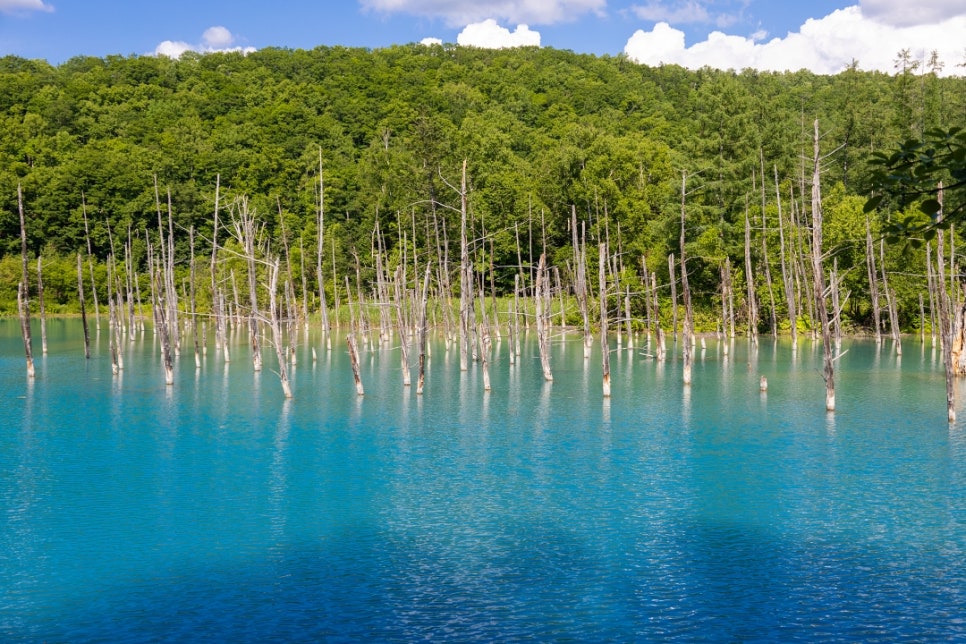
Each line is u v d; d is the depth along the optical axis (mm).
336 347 80812
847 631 19078
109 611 20266
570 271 93562
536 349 78812
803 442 36906
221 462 33781
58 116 152625
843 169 105062
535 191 107438
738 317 91250
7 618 19875
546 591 21312
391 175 112688
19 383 54844
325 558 23578
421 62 194875
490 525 26234
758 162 92938
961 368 56469
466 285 62656
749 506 27922
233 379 57344
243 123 150000
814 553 23766
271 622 19672
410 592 21281
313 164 130125
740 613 20000
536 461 33906
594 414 43875
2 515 27094
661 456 34625
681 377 58031
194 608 20422
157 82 178875
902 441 36906
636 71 193625
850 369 61688
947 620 19562
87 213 127500
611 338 89688
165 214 120938
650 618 19797
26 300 56406
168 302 64875
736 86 105250
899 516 26812
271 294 49125
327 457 34625
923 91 98625
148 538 25109
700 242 89062
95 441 37406
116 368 59000
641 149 110875
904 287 85312
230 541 24859
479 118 145250
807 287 85375
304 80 180375
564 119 154875
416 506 28125
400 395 50438
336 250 108375
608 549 24172
